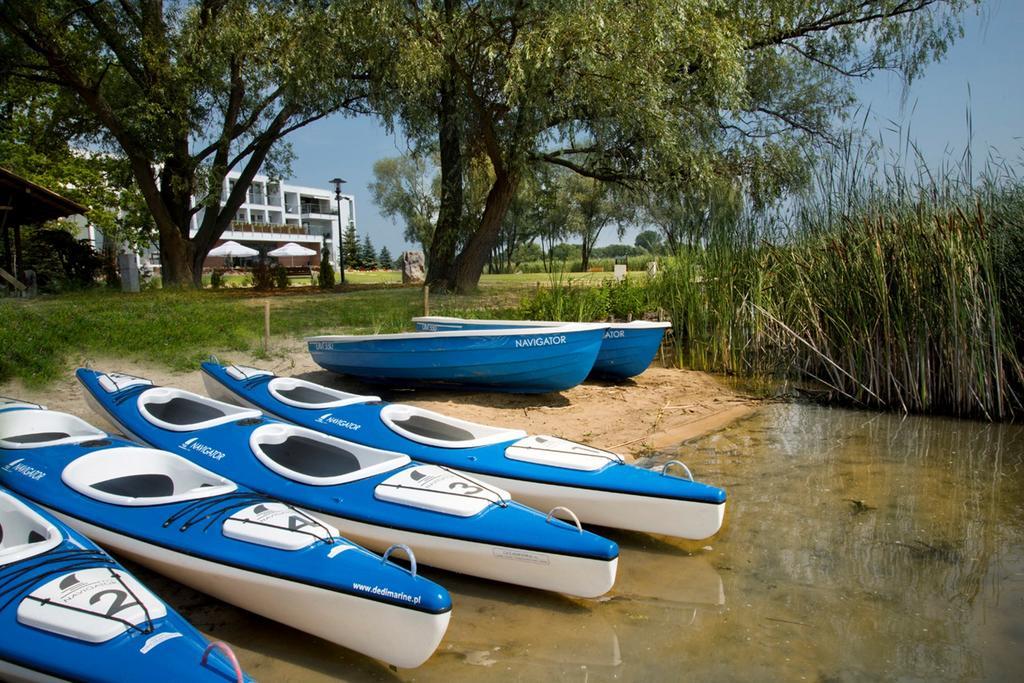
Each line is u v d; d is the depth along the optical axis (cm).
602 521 499
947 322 859
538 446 539
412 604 325
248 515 388
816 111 2017
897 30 1806
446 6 1688
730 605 415
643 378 1041
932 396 887
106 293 1897
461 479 457
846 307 944
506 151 1808
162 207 2123
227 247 4259
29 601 305
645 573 457
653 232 2011
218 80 1914
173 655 285
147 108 1848
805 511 556
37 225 2255
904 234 886
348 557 358
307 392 678
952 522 537
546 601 417
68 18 1828
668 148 1625
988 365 843
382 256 8112
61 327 1002
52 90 2369
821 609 411
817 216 1008
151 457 460
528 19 1510
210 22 1856
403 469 468
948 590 434
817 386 1020
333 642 354
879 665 356
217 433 519
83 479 444
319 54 1675
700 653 365
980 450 722
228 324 1166
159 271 4016
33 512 366
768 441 750
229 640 371
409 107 1856
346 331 1173
